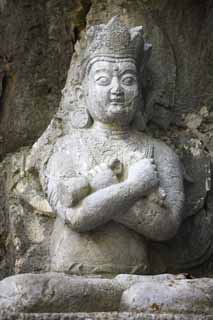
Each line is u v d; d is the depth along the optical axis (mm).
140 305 4238
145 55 5047
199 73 5406
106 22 5305
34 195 5148
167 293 4258
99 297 4340
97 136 4961
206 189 5156
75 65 5156
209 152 5301
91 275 4719
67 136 5016
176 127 5344
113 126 4965
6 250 5270
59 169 4879
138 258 4812
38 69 5523
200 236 5152
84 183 4715
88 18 5332
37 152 5129
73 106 5074
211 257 5246
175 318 4141
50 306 4266
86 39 5004
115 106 4855
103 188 4723
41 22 5516
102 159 4891
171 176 4902
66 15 5504
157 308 4219
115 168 4859
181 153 5227
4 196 5316
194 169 5191
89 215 4668
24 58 5516
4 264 5246
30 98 5516
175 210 4816
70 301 4289
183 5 5391
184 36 5414
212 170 5270
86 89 4984
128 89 4867
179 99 5367
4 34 5500
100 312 4254
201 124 5367
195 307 4238
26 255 5062
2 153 5477
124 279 4453
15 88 5516
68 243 4793
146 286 4309
